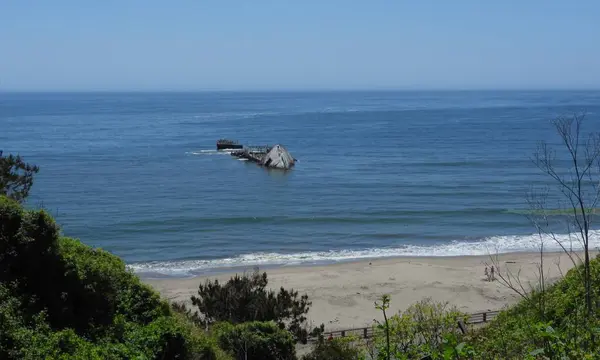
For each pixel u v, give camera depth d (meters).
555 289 15.89
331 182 79.31
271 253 48.16
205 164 96.56
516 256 45.56
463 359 10.20
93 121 194.25
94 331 15.14
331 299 35.72
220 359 17.83
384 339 14.56
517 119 189.00
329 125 174.25
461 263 44.41
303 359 20.56
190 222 57.53
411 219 58.75
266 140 132.25
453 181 78.38
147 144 123.69
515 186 73.00
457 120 188.88
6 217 15.23
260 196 70.50
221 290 24.98
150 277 41.81
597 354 8.14
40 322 13.79
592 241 46.47
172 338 16.25
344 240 52.06
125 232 54.03
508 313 15.67
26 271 15.02
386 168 90.81
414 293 36.75
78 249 17.62
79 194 70.50
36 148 115.12
